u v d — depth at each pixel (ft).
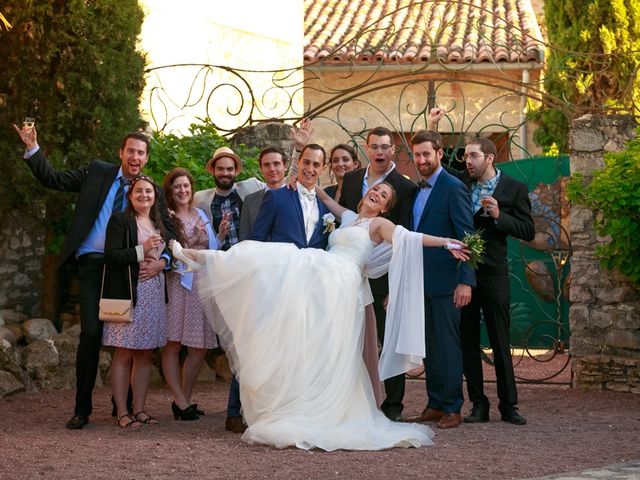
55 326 34.14
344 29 58.29
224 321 22.67
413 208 24.86
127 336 23.66
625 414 26.71
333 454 20.58
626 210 29.35
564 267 36.35
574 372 31.81
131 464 19.43
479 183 25.34
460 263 23.57
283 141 34.58
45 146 31.78
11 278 33.45
